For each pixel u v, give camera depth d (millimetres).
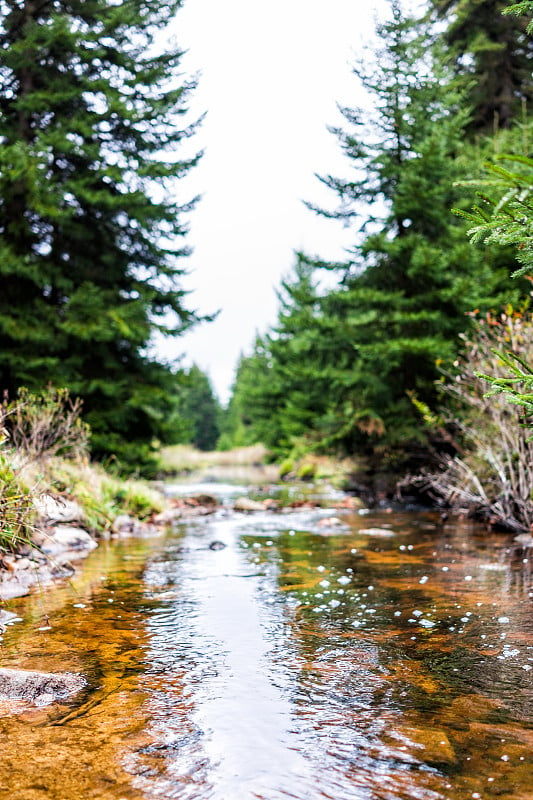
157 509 11773
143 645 3750
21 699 2910
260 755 2367
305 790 2121
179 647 3711
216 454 65188
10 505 5316
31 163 11734
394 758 2332
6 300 13102
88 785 2143
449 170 13242
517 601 4676
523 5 3514
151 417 14891
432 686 3039
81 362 13133
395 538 8383
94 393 13742
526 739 2465
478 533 8625
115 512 9875
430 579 5570
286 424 31359
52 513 7586
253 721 2670
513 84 19797
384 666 3346
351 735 2527
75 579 5797
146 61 14359
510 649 3568
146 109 13828
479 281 12375
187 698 2924
